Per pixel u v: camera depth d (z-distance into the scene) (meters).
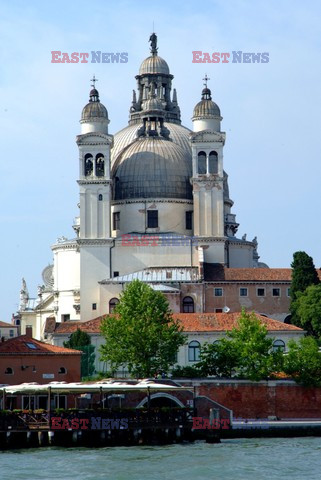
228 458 179.88
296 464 174.12
